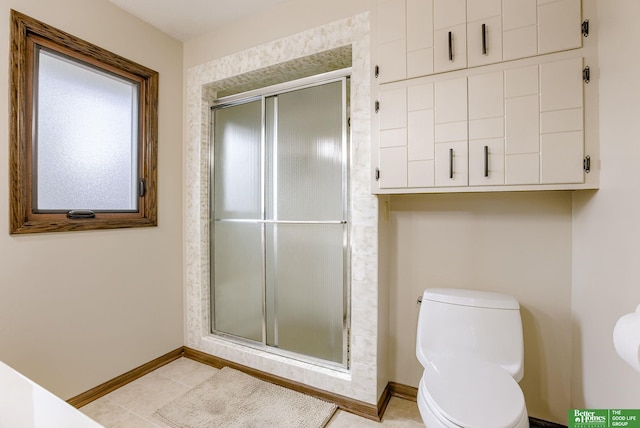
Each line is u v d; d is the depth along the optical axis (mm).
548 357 1538
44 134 1656
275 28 1975
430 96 1445
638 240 912
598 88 1171
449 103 1407
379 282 1681
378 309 1668
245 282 2213
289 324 2029
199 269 2316
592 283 1255
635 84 930
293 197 2008
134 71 2039
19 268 1526
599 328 1188
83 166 1832
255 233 2162
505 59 1301
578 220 1413
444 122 1417
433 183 1439
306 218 1959
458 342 1463
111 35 1911
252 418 1617
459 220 1718
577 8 1196
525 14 1271
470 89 1366
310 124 1946
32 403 645
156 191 2178
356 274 1710
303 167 1972
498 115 1315
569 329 1496
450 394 1114
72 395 1723
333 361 1877
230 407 1709
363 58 1679
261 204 2133
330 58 1894
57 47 1677
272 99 2090
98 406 1738
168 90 2271
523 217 1584
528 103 1266
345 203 1832
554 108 1228
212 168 2371
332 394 1768
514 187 1289
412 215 1832
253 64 2059
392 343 1889
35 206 1619
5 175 1482
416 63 1473
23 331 1537
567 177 1207
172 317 2312
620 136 1022
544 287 1542
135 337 2055
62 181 1734
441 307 1520
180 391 1894
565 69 1210
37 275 1591
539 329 1555
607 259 1117
